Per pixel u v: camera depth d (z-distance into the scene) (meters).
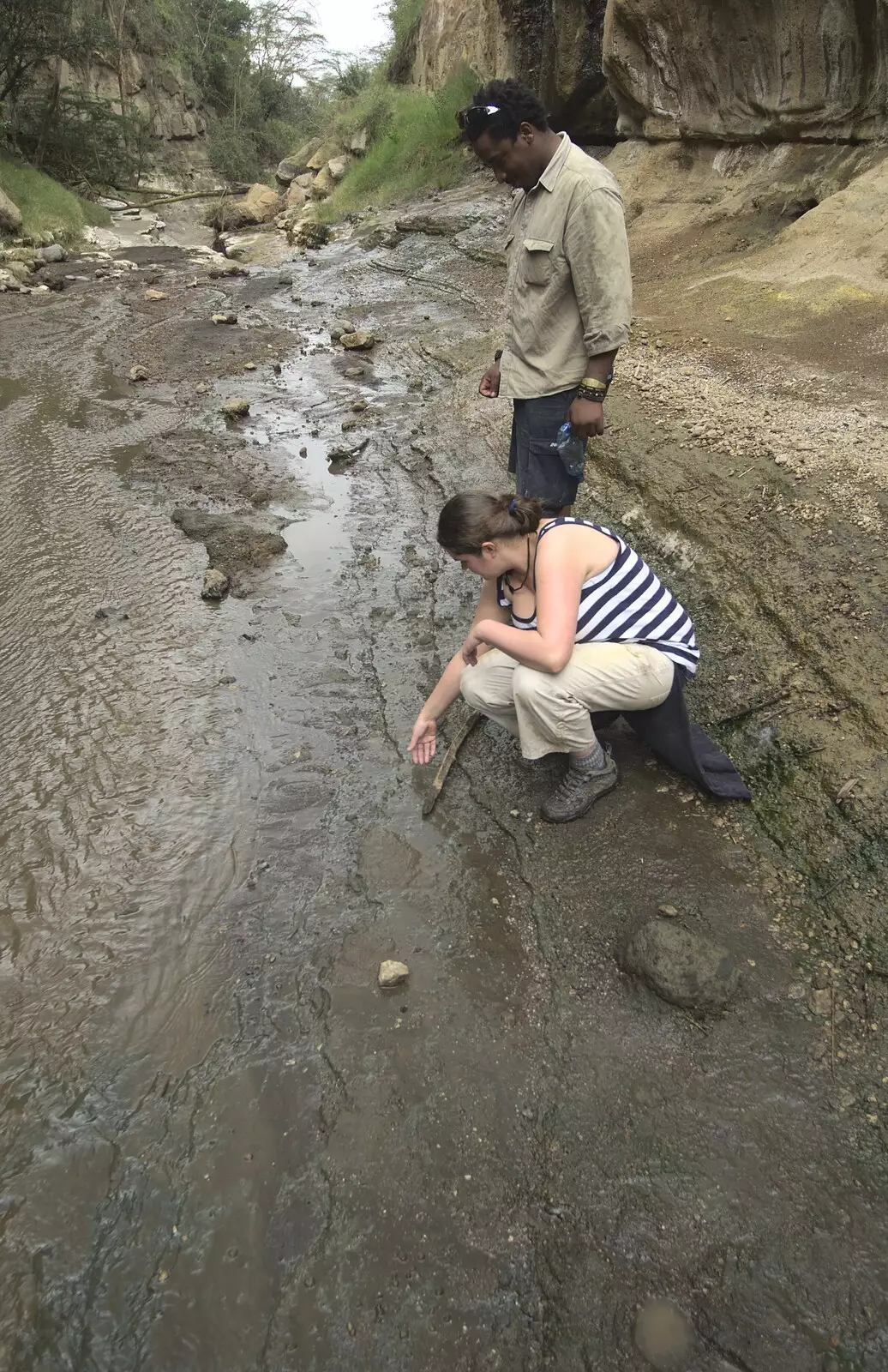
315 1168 2.06
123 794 3.26
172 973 2.57
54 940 2.70
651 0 8.40
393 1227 1.94
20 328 10.09
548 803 3.00
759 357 5.56
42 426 6.98
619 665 2.68
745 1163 2.01
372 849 2.95
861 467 4.01
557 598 2.58
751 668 3.33
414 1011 2.41
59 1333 1.81
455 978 2.49
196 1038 2.39
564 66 10.89
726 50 8.12
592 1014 2.36
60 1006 2.50
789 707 3.10
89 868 2.95
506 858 2.87
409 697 3.69
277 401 7.36
